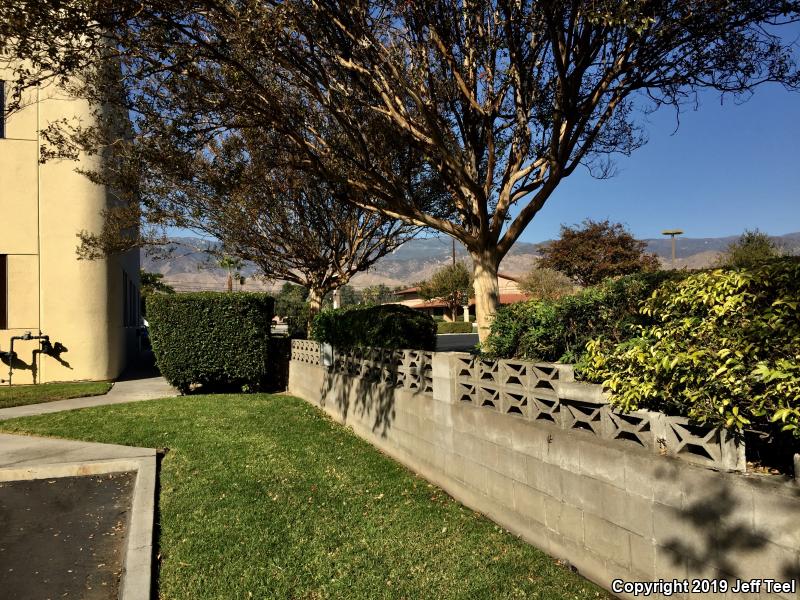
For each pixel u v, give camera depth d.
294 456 6.13
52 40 5.02
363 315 7.96
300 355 10.98
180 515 4.38
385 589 3.24
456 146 7.11
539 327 4.19
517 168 7.09
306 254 13.22
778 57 6.03
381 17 6.18
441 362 5.12
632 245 31.52
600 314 3.82
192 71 6.11
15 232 11.96
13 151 11.93
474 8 5.86
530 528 3.80
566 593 3.10
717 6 5.22
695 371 2.69
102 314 12.76
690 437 2.68
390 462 6.02
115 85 7.23
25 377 11.94
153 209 11.04
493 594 3.13
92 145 8.10
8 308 11.91
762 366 2.41
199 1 5.28
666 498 2.73
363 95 7.06
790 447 2.58
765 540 2.27
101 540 4.07
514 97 7.08
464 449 4.70
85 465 5.64
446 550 3.74
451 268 44.72
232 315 10.92
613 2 4.77
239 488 5.01
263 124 6.57
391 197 6.82
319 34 6.20
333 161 7.76
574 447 3.37
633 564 2.92
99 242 11.76
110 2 5.00
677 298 3.04
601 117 6.57
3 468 5.50
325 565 3.54
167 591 3.24
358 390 7.42
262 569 3.49
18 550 3.90
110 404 9.35
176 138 6.88
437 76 6.86
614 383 3.10
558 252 32.38
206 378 10.88
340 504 4.67
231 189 8.95
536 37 6.46
